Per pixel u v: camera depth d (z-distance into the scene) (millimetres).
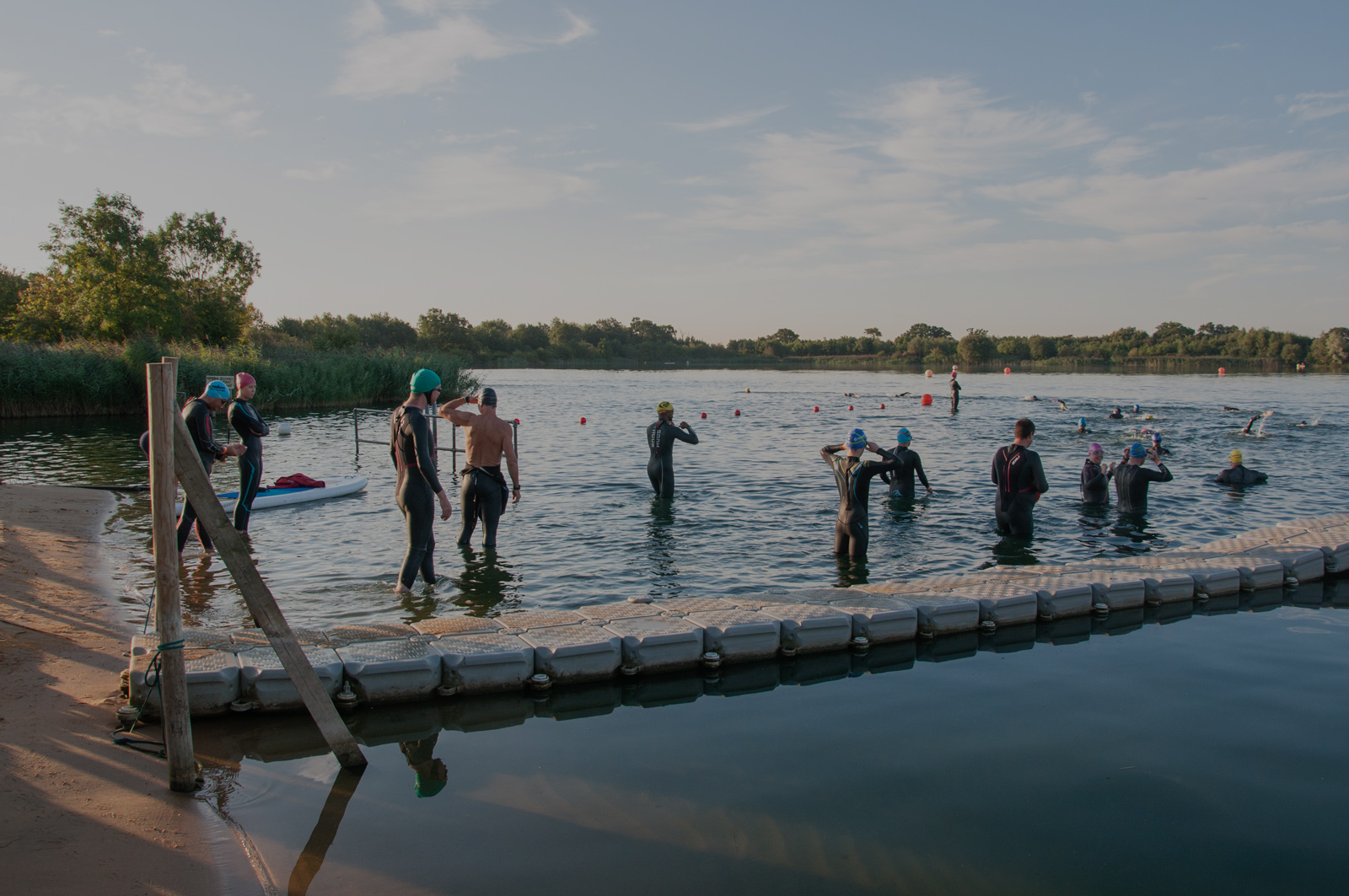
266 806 3955
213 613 6898
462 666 5438
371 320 109312
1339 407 31906
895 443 20938
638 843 3639
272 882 3301
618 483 14477
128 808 3799
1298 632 6980
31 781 3963
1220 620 7328
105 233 42688
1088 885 3330
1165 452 15867
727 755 4609
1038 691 5629
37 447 20359
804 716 5219
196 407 8977
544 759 4562
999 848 3611
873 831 3754
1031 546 9797
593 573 8469
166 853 3443
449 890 3258
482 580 8172
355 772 4371
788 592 7324
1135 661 6266
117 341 42750
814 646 6379
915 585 7520
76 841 3473
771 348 132750
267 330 68250
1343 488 13859
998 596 7074
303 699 4324
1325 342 86625
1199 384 54375
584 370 100062
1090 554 9445
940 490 13641
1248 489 13789
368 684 5250
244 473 9992
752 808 3977
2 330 47312
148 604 7078
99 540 9641
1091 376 70250
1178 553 8906
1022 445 10273
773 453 19016
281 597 7527
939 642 6707
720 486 14094
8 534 9609
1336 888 3322
